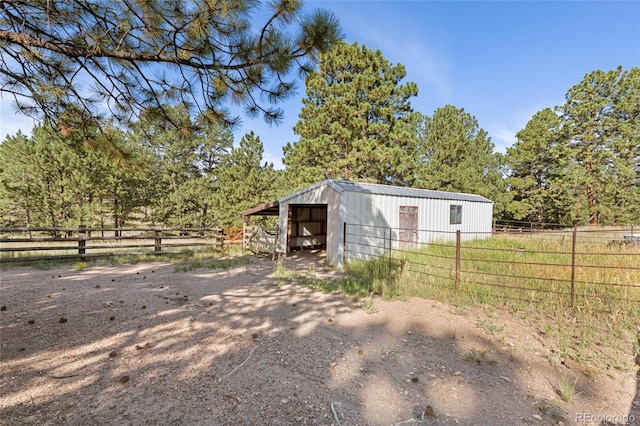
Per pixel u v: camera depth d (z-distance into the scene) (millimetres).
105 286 6582
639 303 4852
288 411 2559
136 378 3002
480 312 4938
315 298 5879
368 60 17500
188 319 4672
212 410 2537
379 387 2959
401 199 11953
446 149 23578
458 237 6020
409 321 4656
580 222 21516
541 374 3225
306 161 18469
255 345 3832
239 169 20094
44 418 2371
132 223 24516
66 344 3709
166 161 23438
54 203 17484
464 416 2557
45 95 3920
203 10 2973
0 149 18234
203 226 23047
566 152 22453
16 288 6281
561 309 4836
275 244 11242
